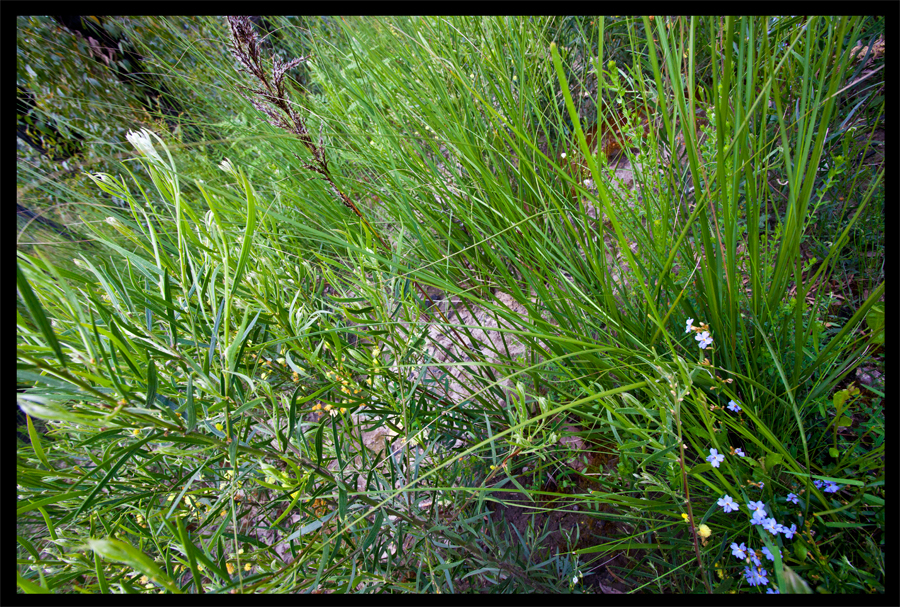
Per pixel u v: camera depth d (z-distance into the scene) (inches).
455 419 64.7
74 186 110.0
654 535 54.3
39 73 123.0
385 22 107.3
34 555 39.8
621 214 61.4
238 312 52.3
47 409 30.7
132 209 47.4
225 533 48.3
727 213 44.4
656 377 50.9
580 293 56.9
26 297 28.7
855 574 42.3
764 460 43.4
